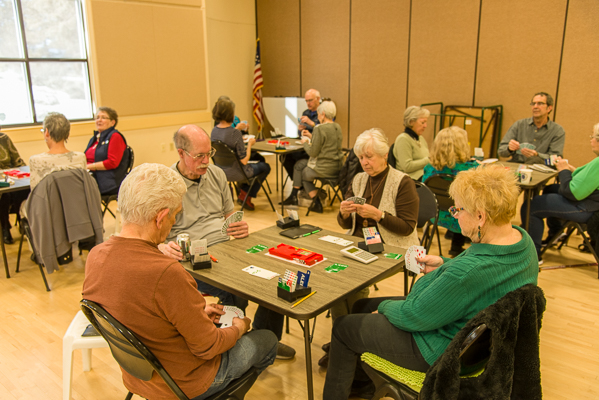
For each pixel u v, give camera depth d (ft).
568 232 12.19
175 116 20.66
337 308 6.95
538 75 18.28
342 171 14.14
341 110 24.11
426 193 8.79
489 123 19.42
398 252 6.64
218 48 22.97
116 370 7.36
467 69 19.90
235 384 4.98
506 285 4.41
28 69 16.15
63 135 10.16
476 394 4.13
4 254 10.70
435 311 4.62
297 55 24.90
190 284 4.26
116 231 13.79
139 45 18.80
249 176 15.03
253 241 7.14
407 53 21.33
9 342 8.15
